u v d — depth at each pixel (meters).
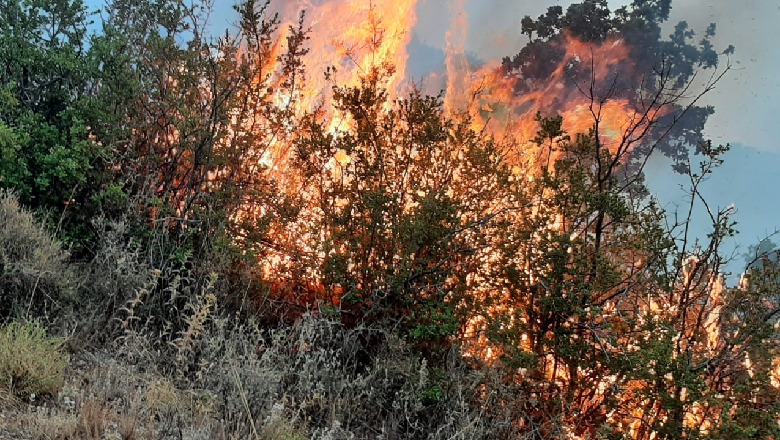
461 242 5.68
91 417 3.09
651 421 5.36
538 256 5.53
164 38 6.04
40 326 4.07
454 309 5.42
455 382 4.84
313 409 4.46
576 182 5.54
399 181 6.12
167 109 5.91
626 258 5.89
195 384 4.10
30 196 5.21
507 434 4.84
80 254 5.44
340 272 5.55
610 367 5.15
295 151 6.21
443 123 6.21
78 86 5.88
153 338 4.53
